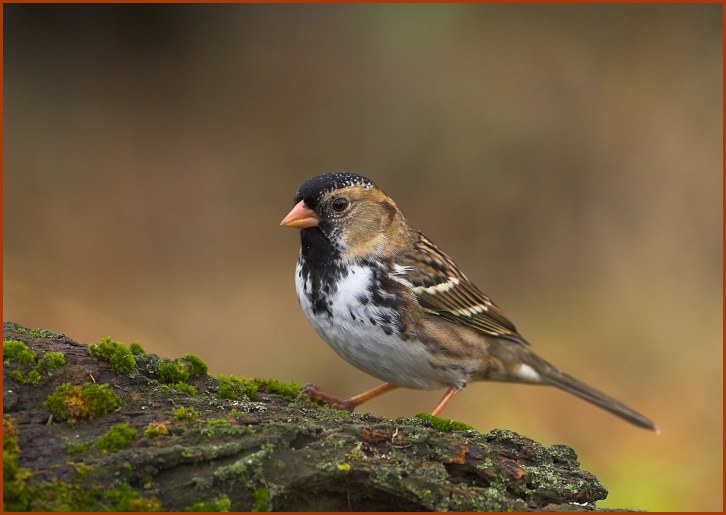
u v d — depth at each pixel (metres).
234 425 5.00
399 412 12.58
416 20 17.94
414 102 17.42
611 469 11.79
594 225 16.20
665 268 15.51
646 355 14.10
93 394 5.05
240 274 15.57
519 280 15.78
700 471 11.52
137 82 18.66
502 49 17.66
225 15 19.05
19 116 17.78
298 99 18.20
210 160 17.56
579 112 16.98
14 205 16.12
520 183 16.66
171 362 5.79
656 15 17.39
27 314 14.01
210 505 4.56
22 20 18.31
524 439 5.64
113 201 16.64
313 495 4.79
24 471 4.48
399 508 4.88
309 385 6.68
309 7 18.67
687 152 16.36
